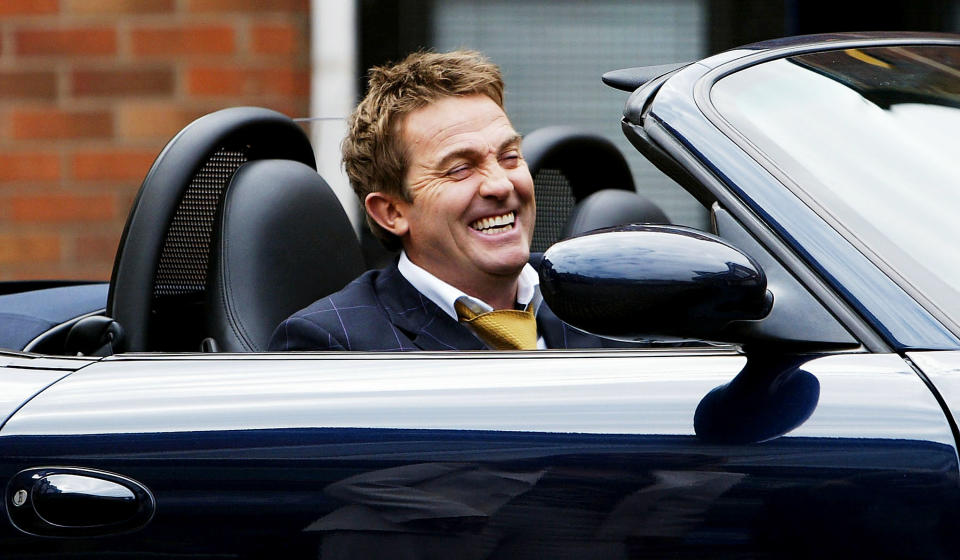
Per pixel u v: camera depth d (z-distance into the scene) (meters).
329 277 5.51
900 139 4.14
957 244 3.78
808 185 3.87
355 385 3.73
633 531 3.43
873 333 3.57
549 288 3.51
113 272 5.27
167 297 5.39
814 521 3.34
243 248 5.22
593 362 3.75
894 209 3.85
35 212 11.67
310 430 3.61
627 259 3.45
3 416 3.84
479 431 3.54
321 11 11.55
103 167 11.63
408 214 5.07
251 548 3.57
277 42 11.58
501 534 3.48
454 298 4.95
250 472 3.59
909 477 3.31
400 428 3.58
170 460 3.64
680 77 4.33
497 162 4.99
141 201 5.27
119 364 4.04
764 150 3.98
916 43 4.87
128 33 11.52
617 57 13.03
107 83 11.56
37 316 5.68
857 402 3.43
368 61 12.12
